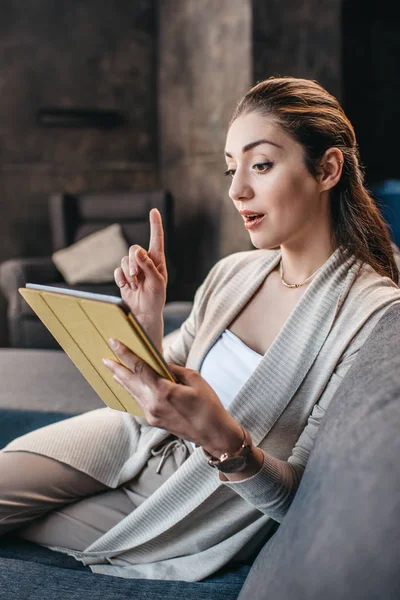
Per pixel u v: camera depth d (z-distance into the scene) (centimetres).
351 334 96
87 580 95
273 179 97
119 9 521
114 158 531
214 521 106
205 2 469
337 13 452
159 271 108
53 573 97
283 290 110
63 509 119
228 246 472
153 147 541
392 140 577
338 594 52
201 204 497
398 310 90
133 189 538
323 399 98
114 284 419
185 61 500
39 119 504
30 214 511
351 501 58
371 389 71
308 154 97
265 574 66
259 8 431
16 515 114
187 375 77
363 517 55
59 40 508
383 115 572
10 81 498
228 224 470
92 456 118
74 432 121
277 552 67
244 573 106
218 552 104
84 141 521
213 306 119
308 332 99
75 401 169
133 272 105
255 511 105
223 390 110
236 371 109
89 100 521
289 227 100
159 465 116
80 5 511
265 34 434
